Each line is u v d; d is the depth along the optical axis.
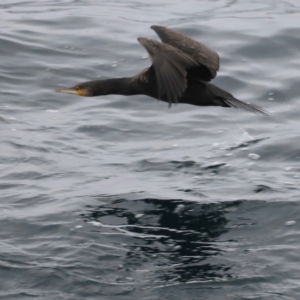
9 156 19.41
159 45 11.49
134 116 22.34
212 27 27.86
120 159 19.58
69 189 17.55
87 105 22.95
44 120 21.86
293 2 32.09
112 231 15.37
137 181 18.16
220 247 14.80
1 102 22.78
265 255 14.36
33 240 14.92
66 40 26.95
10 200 16.89
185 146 20.45
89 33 27.58
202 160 19.41
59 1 31.94
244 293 13.09
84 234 15.16
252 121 21.98
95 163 19.28
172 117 22.28
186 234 15.31
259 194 17.17
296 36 26.95
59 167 18.92
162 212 16.31
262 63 25.41
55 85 24.11
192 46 13.51
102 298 13.01
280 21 28.52
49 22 28.61
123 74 24.94
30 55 25.77
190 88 13.45
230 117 22.25
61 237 15.05
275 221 15.84
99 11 30.23
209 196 17.17
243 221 15.91
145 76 13.85
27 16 29.30
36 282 13.43
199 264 14.07
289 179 18.09
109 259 14.23
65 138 20.73
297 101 23.20
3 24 28.22
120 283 13.44
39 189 17.53
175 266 14.04
